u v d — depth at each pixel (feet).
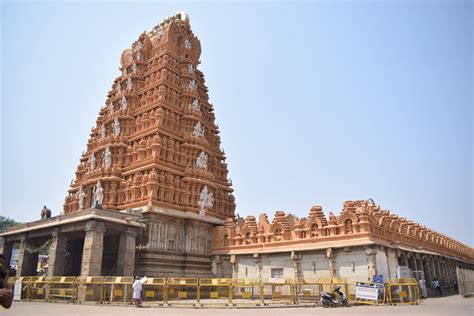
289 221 114.42
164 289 82.23
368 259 86.89
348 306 74.49
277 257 105.60
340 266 91.61
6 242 123.75
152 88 144.66
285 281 93.35
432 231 155.43
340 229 94.53
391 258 97.45
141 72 154.40
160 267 108.88
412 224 132.87
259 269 108.78
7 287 23.02
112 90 161.07
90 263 88.33
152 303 81.20
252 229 115.14
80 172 152.05
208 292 113.70
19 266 112.16
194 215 121.80
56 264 98.84
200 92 162.81
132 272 98.89
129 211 106.73
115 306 74.13
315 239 98.02
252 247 112.68
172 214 115.24
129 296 81.56
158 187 118.42
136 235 103.04
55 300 85.56
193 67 161.27
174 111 140.67
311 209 103.09
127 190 123.34
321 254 95.86
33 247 115.34
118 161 134.10
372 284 79.30
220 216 137.49
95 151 139.44
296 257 99.71
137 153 130.52
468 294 115.34
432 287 122.83
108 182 126.82
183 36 161.99
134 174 127.13
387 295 81.41
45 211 119.03
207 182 131.95
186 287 108.27
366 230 89.56
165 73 144.77
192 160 136.67
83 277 85.20
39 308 66.23
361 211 91.56
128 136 139.13
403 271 95.25
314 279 94.99
